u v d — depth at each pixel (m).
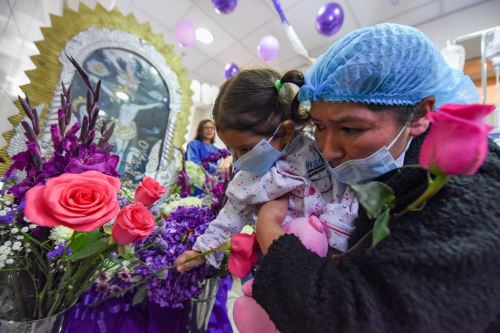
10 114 1.11
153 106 1.59
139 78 1.53
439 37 1.96
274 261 0.29
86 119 0.44
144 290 0.51
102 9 1.36
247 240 0.42
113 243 0.36
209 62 3.11
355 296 0.25
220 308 0.67
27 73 1.11
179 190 0.86
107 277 0.51
